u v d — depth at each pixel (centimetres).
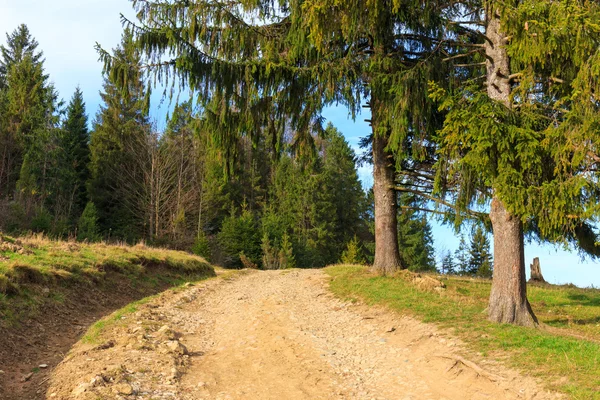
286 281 1691
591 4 777
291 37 1231
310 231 4741
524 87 829
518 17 761
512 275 857
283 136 1373
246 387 584
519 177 773
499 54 959
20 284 919
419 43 1324
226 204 4806
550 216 757
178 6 1204
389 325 912
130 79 1181
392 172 1466
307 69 1212
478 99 781
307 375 638
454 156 873
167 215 4047
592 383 497
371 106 1402
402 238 4516
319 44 1052
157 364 631
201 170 4478
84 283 1170
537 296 1420
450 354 670
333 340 848
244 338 848
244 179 5381
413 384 611
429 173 1496
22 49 5353
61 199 3703
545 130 768
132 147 4159
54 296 985
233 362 697
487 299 1212
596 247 1400
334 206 4897
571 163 752
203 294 1423
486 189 938
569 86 855
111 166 4141
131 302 1243
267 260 3950
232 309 1173
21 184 3138
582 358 579
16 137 3738
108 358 641
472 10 1135
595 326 952
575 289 1653
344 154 5219
